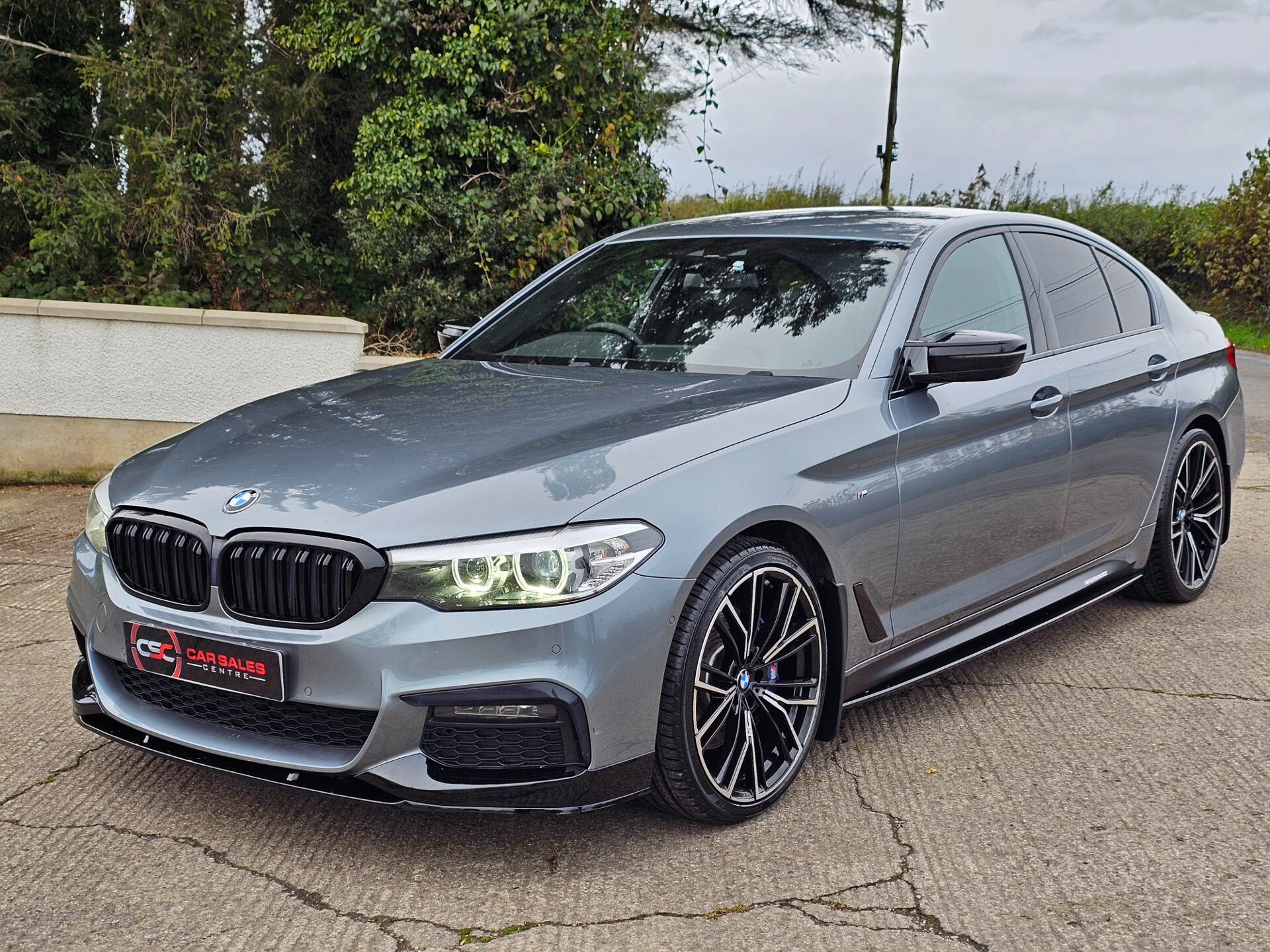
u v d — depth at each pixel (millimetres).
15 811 2996
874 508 3160
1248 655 4234
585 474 2660
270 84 10367
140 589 2846
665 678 2703
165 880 2658
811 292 3617
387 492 2646
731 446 2879
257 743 2715
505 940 2412
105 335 7469
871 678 3324
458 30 9711
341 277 11328
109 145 11023
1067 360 4043
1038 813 3002
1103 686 3947
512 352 3949
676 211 12562
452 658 2482
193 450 3123
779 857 2775
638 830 2920
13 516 6680
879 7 12969
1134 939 2404
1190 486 4816
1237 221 22484
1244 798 3074
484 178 10117
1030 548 3861
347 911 2531
